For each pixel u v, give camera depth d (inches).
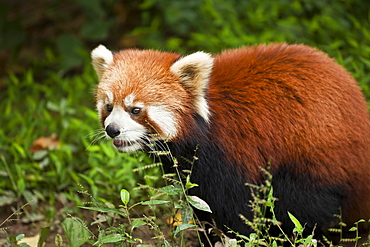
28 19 663.1
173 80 283.7
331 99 292.2
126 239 252.8
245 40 474.6
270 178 276.7
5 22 554.9
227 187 293.6
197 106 284.4
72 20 657.6
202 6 541.3
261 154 292.0
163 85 282.0
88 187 371.9
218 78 299.1
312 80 294.2
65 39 556.1
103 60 305.7
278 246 289.3
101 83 293.1
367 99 407.2
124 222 329.7
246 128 290.2
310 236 248.8
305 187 293.0
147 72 284.0
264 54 306.7
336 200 297.7
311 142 287.9
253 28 519.8
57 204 371.6
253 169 292.2
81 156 404.2
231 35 496.4
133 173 362.9
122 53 302.0
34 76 579.8
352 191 300.0
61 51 553.3
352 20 486.3
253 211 297.7
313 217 298.7
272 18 518.9
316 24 489.4
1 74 590.9
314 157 289.1
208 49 503.8
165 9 552.7
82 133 420.8
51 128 438.9
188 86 284.7
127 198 252.5
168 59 292.4
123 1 635.5
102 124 294.0
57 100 507.5
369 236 291.6
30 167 389.7
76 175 376.5
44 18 663.1
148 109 278.5
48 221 346.6
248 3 545.3
